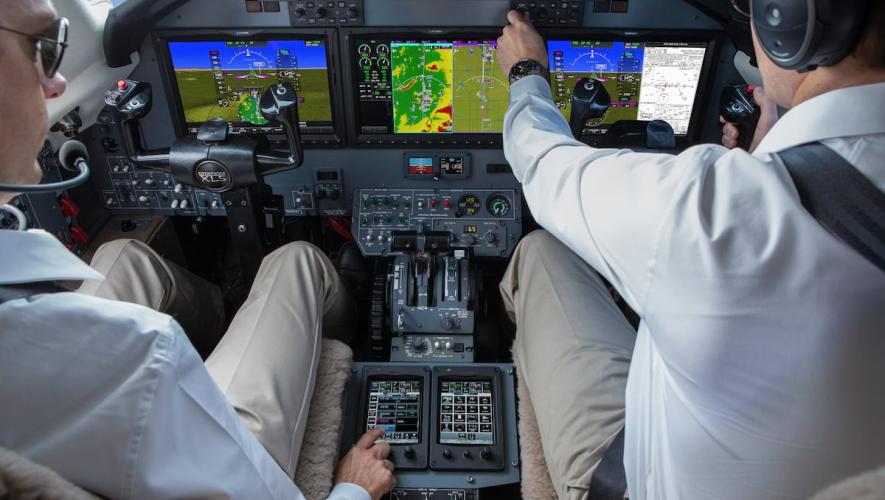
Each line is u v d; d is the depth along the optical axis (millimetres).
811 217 734
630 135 2332
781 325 747
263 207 2447
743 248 760
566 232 1004
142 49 2484
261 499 1012
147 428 801
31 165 849
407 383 2258
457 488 1996
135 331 813
